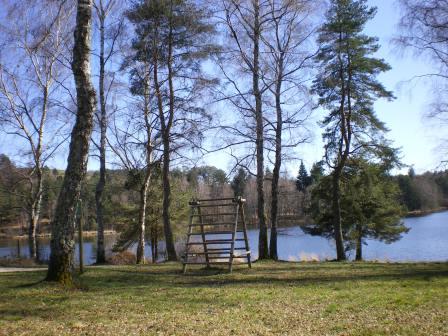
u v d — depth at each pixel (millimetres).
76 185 9703
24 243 54469
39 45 13055
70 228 9703
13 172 28578
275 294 8984
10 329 6227
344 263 17500
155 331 6152
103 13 21156
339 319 6758
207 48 20422
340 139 24703
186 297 8727
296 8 19047
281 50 19797
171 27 20625
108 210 32969
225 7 19141
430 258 32719
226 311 7410
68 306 7770
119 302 8172
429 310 7211
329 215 31703
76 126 9773
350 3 23297
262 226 19500
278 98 19938
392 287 9766
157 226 32344
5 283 10297
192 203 13688
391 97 24000
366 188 27938
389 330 6035
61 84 23094
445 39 15383
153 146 22219
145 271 13781
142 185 22766
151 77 21766
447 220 67938
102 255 20953
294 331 6125
